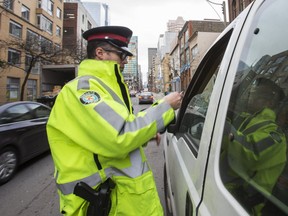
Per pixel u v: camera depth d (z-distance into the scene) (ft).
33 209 12.23
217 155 3.80
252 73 3.80
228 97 3.87
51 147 4.84
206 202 3.86
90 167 4.55
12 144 16.12
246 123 3.63
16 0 96.48
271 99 3.49
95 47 5.24
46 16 119.03
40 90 111.04
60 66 110.83
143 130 4.33
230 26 4.98
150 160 19.63
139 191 4.66
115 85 5.04
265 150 3.28
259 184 3.11
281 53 3.44
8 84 92.99
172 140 8.69
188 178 5.16
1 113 16.46
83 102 4.29
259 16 3.91
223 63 4.43
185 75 149.79
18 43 81.87
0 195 13.82
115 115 4.23
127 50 5.34
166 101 4.77
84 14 177.68
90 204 4.48
